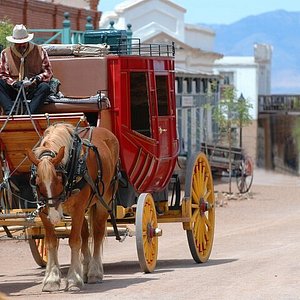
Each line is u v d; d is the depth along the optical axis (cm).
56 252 2503
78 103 2773
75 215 2505
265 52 14825
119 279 2731
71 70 2894
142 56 2988
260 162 13212
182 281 2642
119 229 2984
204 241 3212
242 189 7044
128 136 2889
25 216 2517
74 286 2481
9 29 4503
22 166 2664
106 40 3350
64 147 2395
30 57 2795
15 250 3788
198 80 8688
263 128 13488
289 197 7000
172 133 3231
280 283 2538
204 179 3244
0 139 2639
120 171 2866
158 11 9300
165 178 3194
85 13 6606
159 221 3112
